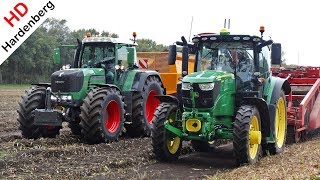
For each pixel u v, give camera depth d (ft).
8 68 164.66
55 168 24.09
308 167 22.58
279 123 31.45
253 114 26.07
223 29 27.86
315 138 38.78
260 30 27.61
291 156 27.81
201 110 26.43
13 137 35.42
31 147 30.48
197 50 29.14
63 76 33.42
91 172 23.84
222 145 35.53
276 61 27.61
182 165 27.14
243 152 25.39
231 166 27.12
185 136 26.76
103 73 36.06
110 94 33.12
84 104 32.04
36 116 32.58
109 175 23.45
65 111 33.37
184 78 27.02
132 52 36.91
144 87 37.91
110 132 33.14
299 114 34.88
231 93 27.37
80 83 33.65
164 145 27.17
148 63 48.19
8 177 22.04
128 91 36.91
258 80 27.66
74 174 22.97
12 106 70.64
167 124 26.84
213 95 26.08
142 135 38.29
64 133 39.11
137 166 26.22
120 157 27.30
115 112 34.01
